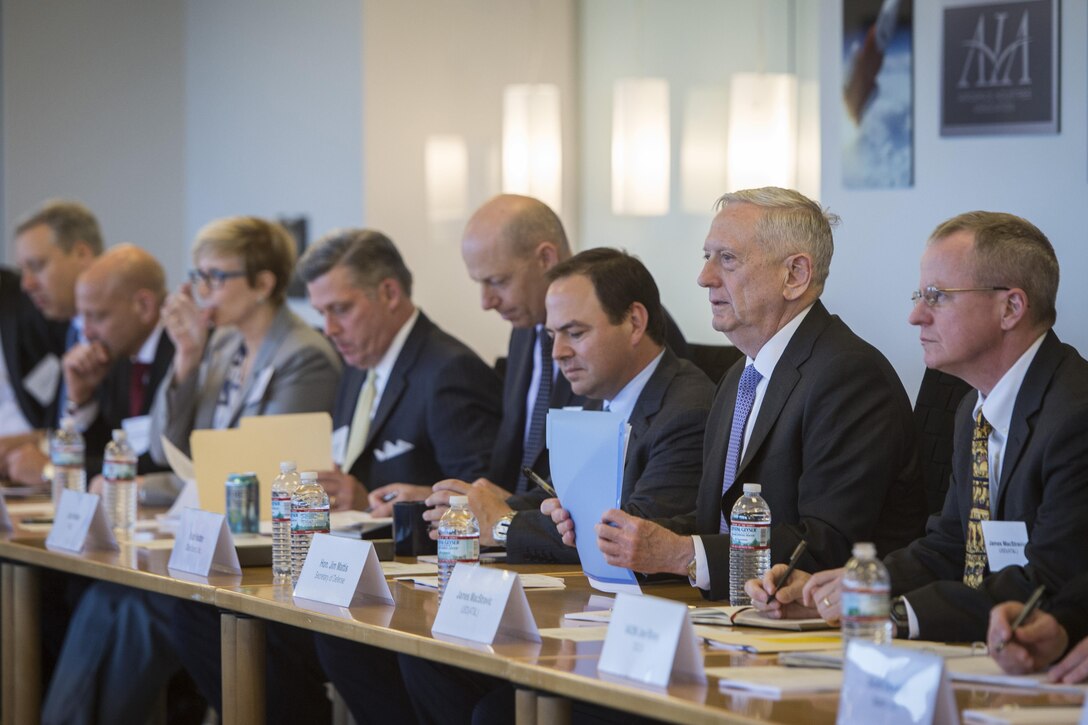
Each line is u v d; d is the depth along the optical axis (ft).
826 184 27.68
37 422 33.96
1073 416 13.14
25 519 24.17
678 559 15.42
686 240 35.53
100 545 20.67
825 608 13.39
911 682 9.91
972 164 25.54
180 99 40.75
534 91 36.86
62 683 22.94
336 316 23.89
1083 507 12.96
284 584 17.38
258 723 16.99
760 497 15.66
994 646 11.69
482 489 19.47
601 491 16.03
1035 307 13.71
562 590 16.22
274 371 26.61
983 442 14.14
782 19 33.09
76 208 33.76
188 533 18.78
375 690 18.69
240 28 38.78
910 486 16.16
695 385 18.47
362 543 15.87
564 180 38.11
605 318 18.43
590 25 37.91
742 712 10.51
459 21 36.55
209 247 26.81
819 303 16.61
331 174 36.22
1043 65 24.57
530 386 22.65
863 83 26.94
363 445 24.00
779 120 32.94
